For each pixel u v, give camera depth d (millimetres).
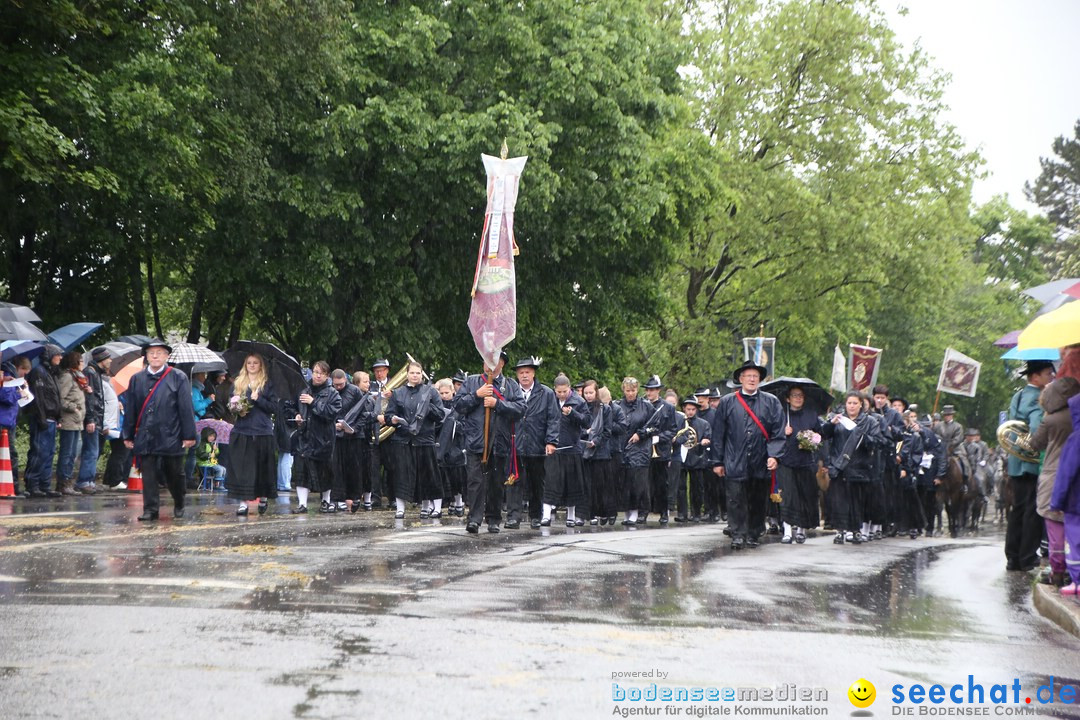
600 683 7168
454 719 6195
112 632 8344
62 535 14906
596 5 36906
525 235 37625
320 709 6312
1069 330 12695
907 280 56125
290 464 28547
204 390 27062
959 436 32062
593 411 23328
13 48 27250
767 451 17594
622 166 36312
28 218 31109
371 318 35344
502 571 12719
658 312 45875
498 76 35344
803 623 9828
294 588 10812
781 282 56750
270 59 30766
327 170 32875
